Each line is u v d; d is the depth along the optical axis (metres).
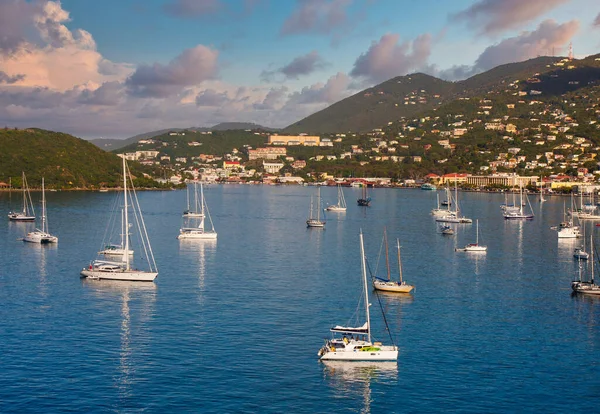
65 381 85.19
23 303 124.88
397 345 101.38
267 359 94.12
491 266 176.62
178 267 168.50
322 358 93.88
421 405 80.19
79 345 99.06
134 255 189.38
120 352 96.12
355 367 91.62
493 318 118.31
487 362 94.50
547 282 153.38
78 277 151.62
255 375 88.06
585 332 109.75
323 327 110.44
